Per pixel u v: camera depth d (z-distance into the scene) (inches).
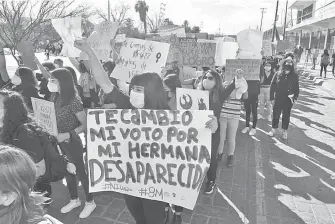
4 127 101.5
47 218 52.4
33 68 200.5
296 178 189.9
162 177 105.8
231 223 141.5
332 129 303.7
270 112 330.6
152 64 167.8
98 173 109.7
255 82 264.4
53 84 135.3
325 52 700.0
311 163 214.8
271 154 232.2
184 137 103.8
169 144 105.0
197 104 133.6
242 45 251.8
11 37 328.2
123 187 108.6
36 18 339.3
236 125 195.9
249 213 149.9
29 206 50.7
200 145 103.0
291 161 218.2
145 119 105.7
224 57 257.8
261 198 164.1
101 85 108.7
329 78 696.4
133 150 107.7
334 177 191.9
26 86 160.9
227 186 178.4
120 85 189.0
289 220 144.2
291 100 256.7
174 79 148.1
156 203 107.5
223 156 226.2
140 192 107.1
